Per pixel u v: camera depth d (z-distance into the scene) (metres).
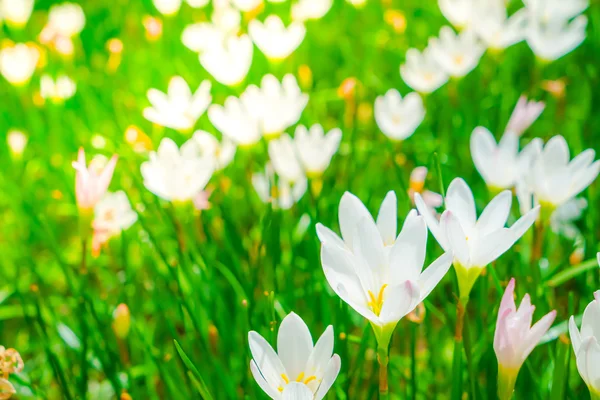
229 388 0.89
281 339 0.77
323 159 0.97
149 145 1.08
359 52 1.44
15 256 1.08
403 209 0.97
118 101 1.23
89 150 1.16
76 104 1.29
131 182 1.08
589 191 1.00
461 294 0.80
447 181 1.05
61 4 1.66
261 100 0.99
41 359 0.99
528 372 0.87
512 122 1.01
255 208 1.10
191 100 1.03
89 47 1.52
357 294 0.77
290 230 0.99
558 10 1.18
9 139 1.12
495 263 0.95
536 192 0.87
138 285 1.00
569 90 1.24
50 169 1.14
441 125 1.17
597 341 0.78
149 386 0.93
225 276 0.96
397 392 0.91
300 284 1.02
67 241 1.12
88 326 0.92
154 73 1.34
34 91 1.27
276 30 1.11
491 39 1.13
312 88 1.33
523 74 1.31
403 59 1.34
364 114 1.18
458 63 1.09
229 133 0.99
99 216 0.98
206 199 0.98
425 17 1.52
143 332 0.96
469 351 0.82
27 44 1.30
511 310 0.77
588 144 1.13
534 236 0.88
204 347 0.89
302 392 0.75
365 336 0.87
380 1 1.52
